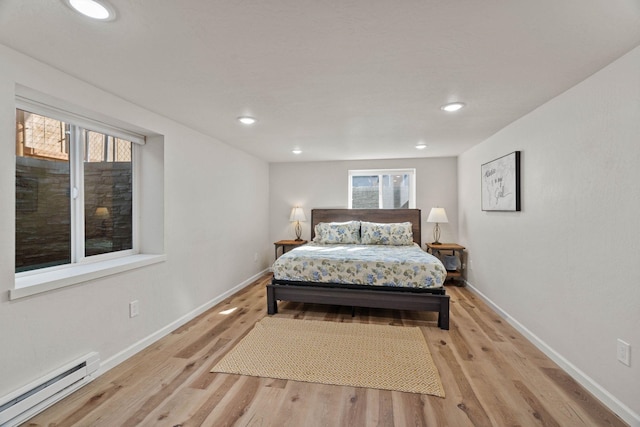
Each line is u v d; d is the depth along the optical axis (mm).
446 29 1330
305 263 3250
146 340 2439
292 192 5305
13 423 1507
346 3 1150
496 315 3148
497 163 3119
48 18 1239
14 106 1537
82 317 1919
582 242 1904
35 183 1888
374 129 3086
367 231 4531
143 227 2705
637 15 1222
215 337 2625
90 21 1265
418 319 3070
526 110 2477
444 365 2141
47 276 1831
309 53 1550
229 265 3889
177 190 2852
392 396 1790
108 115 2080
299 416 1618
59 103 1818
